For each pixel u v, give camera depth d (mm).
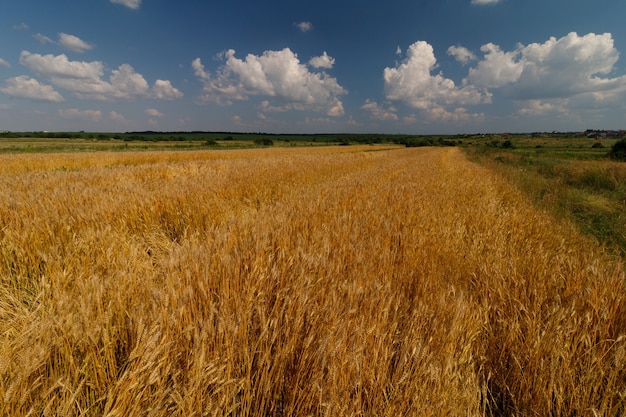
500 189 9539
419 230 3713
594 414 1341
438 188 8125
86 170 10852
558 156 30562
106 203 4496
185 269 2018
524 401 1620
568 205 8195
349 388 1364
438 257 3158
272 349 1554
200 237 3840
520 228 4500
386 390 1431
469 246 3867
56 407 1141
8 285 2514
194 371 1279
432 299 2186
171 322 1482
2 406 1037
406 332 1758
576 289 2309
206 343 1432
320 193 5953
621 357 1538
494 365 1851
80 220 3785
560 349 1640
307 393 1370
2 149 38281
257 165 13961
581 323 1922
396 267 2676
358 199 5703
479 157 33875
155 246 3914
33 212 3936
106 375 1280
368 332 1500
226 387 1320
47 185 6445
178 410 1181
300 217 3756
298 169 12867
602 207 8125
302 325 1608
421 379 1396
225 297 1738
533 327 1843
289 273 2145
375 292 1996
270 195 7164
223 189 6738
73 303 1581
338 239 3041
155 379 1210
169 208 4945
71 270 2480
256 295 1888
